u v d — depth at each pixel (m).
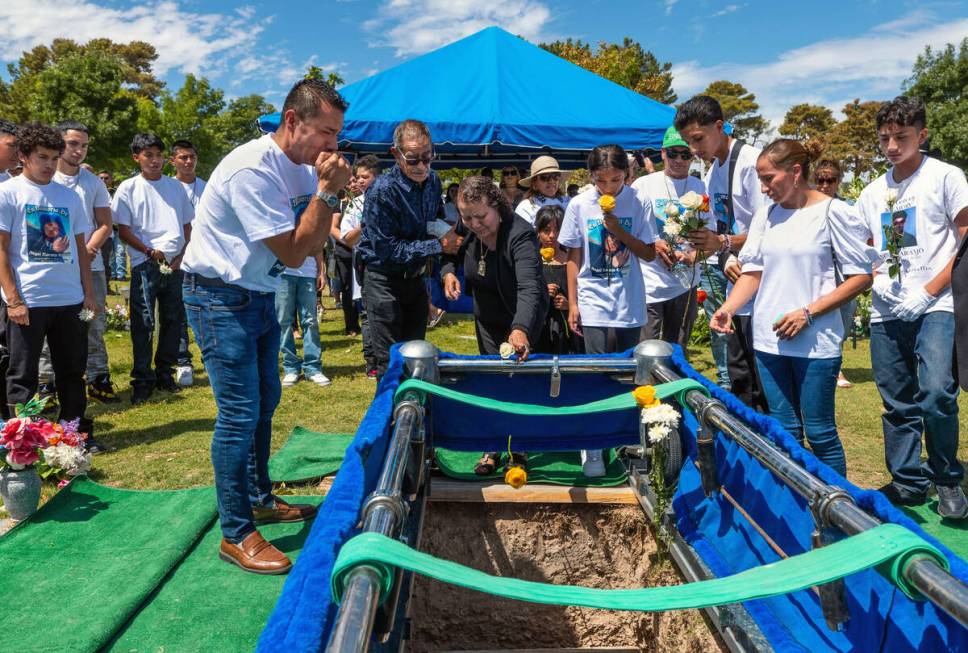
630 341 4.39
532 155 12.31
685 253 4.17
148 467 4.76
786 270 3.38
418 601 3.39
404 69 8.89
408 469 2.79
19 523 3.73
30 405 4.09
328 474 4.56
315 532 1.57
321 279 7.42
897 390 3.94
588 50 31.53
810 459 1.99
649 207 4.34
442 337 9.82
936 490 3.99
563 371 3.46
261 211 2.72
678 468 3.06
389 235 4.05
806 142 6.00
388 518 1.64
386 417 2.38
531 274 3.67
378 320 4.18
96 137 36.47
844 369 8.00
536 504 3.54
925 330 3.67
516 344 3.46
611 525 3.50
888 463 4.06
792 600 2.09
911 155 3.75
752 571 1.57
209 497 4.10
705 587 1.53
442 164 13.57
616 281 4.28
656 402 2.81
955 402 3.64
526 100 8.50
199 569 3.31
